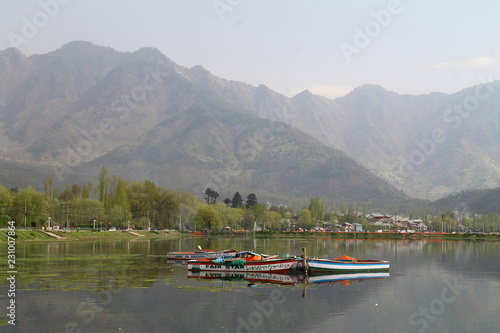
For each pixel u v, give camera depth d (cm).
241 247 16388
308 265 8931
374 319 5403
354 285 7719
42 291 6538
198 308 5712
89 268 9100
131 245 16562
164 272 8831
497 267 10606
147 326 4909
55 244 16138
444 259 12700
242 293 6744
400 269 10131
